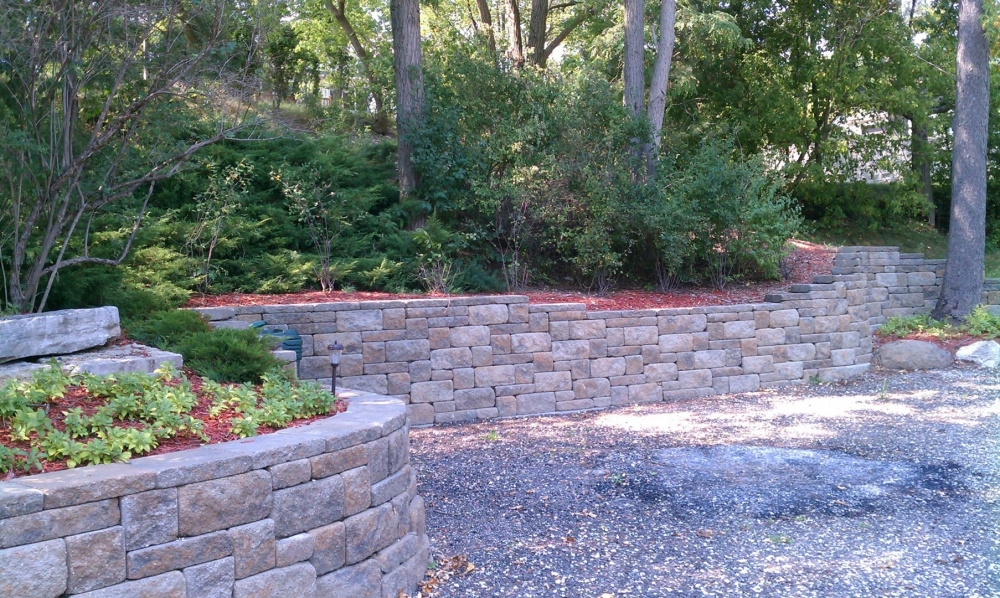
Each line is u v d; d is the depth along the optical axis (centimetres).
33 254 699
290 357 699
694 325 1077
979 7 1413
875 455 735
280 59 2180
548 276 1273
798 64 2033
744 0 1986
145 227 944
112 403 422
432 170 1255
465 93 1328
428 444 800
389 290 1077
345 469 413
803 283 1314
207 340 617
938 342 1322
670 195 1275
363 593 413
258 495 367
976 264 1438
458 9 2494
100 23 699
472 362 940
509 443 797
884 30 1947
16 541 294
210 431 430
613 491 630
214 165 1088
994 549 512
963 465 700
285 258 1042
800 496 617
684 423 888
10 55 678
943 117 2048
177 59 764
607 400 1019
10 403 390
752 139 2002
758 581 468
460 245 1193
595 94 1293
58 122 728
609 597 448
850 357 1209
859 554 507
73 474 328
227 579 352
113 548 319
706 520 567
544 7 1970
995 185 2325
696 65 1928
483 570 484
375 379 887
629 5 1433
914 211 2120
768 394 1082
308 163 1217
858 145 2072
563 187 1226
